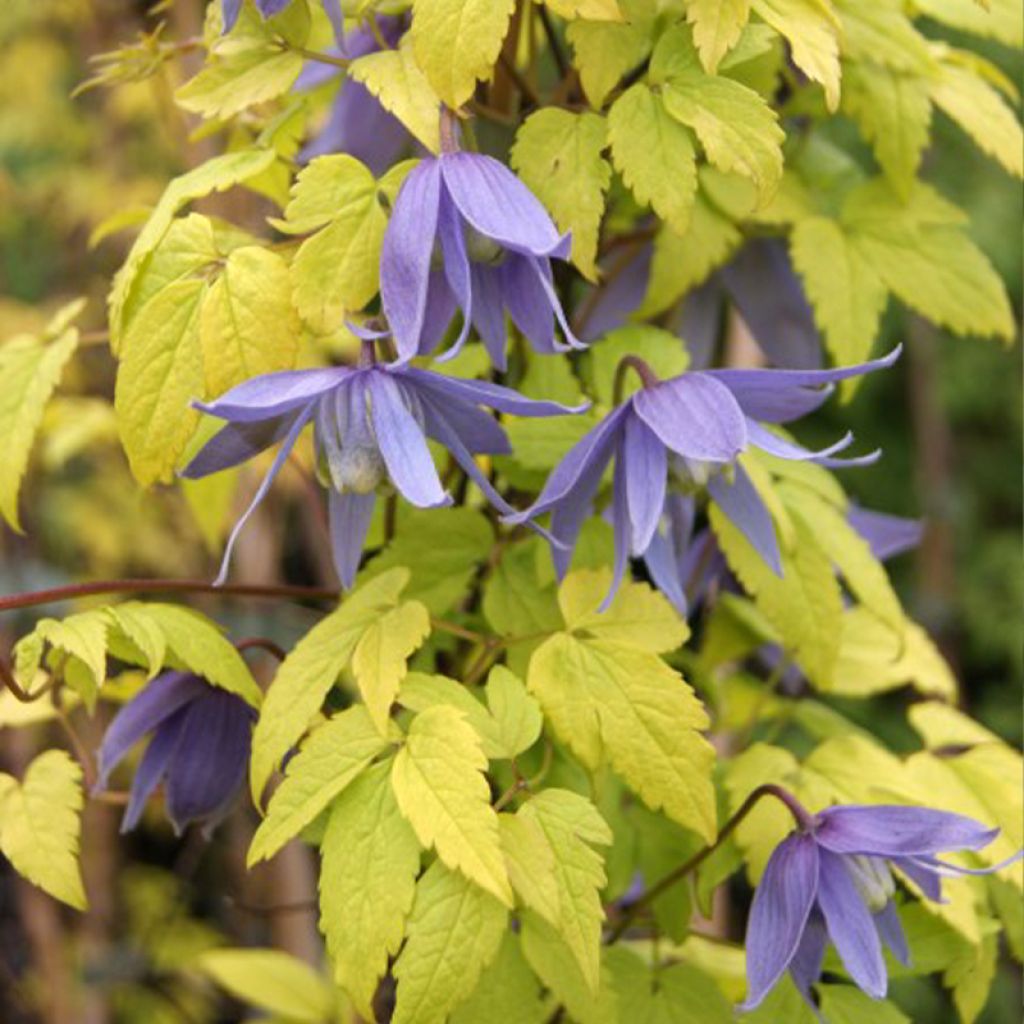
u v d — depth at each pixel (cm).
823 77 46
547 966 47
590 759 45
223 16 46
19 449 50
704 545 54
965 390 141
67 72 107
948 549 142
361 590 47
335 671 46
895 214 52
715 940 54
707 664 57
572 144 46
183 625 48
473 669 49
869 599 51
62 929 109
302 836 51
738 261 54
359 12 47
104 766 50
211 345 45
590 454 45
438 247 44
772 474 52
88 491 108
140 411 45
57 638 46
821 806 50
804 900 45
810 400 46
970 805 52
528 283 45
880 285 52
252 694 48
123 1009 106
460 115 45
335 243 45
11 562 105
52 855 49
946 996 126
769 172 45
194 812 51
